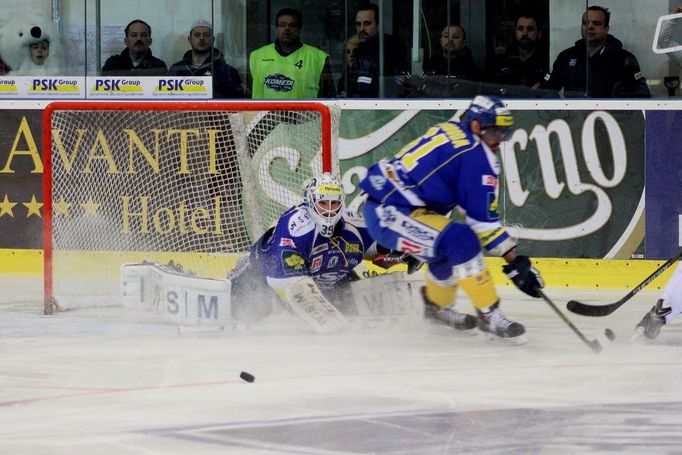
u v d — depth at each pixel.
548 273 25.61
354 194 26.48
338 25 26.48
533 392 14.01
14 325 19.84
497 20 25.89
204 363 16.06
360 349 17.19
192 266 25.17
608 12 25.48
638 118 25.23
